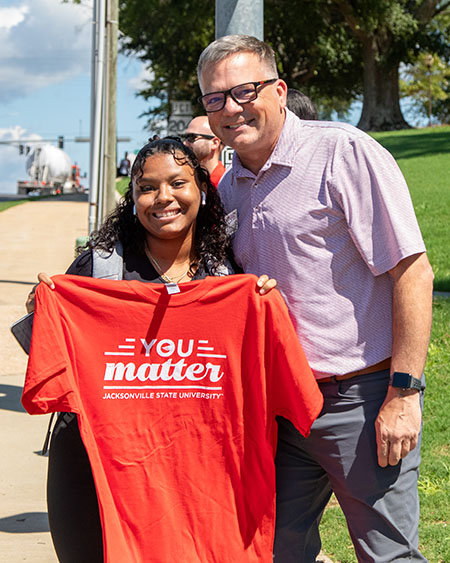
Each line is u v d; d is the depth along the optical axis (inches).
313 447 124.4
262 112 121.7
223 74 121.8
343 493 123.6
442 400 252.5
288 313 121.0
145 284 120.6
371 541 121.5
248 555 123.1
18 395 299.9
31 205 1517.0
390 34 1818.4
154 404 122.7
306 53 1830.7
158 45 1692.9
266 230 123.1
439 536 171.0
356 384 120.6
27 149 2694.4
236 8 232.7
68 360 119.6
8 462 228.8
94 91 480.7
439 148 1151.0
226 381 122.0
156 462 122.6
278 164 121.5
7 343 372.2
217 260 129.2
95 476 117.5
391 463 117.1
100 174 507.5
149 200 123.5
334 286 120.0
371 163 116.2
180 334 121.9
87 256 128.7
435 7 1819.6
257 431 121.6
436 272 485.1
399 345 116.1
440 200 726.5
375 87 1871.3
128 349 122.1
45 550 175.5
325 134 120.1
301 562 132.2
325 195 118.6
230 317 121.1
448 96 2810.0
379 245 116.6
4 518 191.9
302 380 118.4
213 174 227.3
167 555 121.5
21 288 541.3
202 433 123.1
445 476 201.2
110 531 117.3
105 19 501.4
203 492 122.9
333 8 1716.3
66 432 125.3
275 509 127.2
